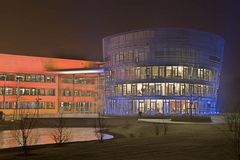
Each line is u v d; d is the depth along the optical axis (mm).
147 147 27375
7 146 37719
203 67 94750
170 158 22281
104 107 103688
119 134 51281
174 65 90562
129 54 94812
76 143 34375
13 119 75250
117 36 98125
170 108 89562
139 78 92375
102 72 108875
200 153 24094
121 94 95312
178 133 41281
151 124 56469
